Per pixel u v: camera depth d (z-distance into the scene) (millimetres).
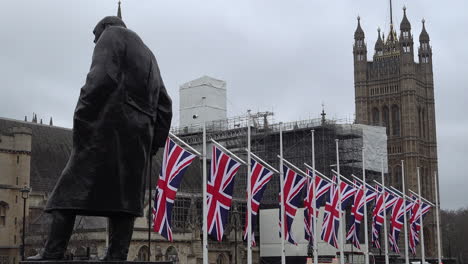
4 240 108812
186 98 162625
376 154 162500
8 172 111062
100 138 17484
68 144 129250
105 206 17594
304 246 129250
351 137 155750
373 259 118562
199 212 131625
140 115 18156
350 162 154000
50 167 121625
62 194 17422
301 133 147125
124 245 18328
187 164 45812
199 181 144250
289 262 131250
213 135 150250
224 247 130000
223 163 49625
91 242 99125
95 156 17453
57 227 17516
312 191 69312
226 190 49438
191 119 160875
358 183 105438
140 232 109625
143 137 18219
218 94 162500
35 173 118250
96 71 17484
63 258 17672
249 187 55438
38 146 123000
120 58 17844
